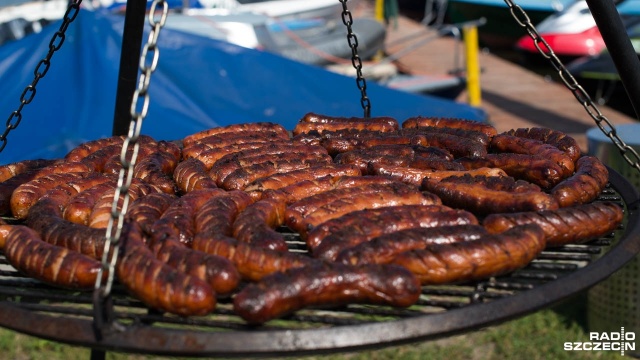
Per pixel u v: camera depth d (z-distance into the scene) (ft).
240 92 26.21
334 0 53.93
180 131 23.39
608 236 9.68
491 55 61.87
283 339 6.81
